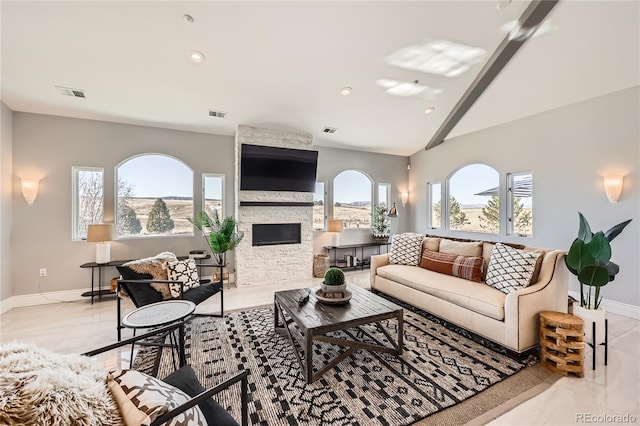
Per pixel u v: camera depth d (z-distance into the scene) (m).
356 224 6.17
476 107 3.98
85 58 2.75
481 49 2.88
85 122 3.94
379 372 2.05
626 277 3.17
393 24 2.52
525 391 1.83
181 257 4.31
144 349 2.43
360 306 2.37
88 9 2.22
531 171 4.14
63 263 3.82
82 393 0.76
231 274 4.82
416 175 6.40
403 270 3.61
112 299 3.86
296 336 2.65
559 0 2.23
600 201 3.38
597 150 3.40
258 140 4.61
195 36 2.54
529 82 3.33
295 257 5.00
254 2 2.23
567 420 1.58
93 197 4.04
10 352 0.83
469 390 1.84
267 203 4.68
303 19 2.42
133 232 4.29
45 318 3.16
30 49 2.60
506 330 2.27
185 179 4.62
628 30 2.44
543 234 3.97
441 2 2.30
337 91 3.62
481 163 4.88
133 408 0.79
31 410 0.67
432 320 3.05
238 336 2.65
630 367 2.10
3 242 3.38
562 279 2.47
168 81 3.20
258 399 1.75
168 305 2.29
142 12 2.27
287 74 3.20
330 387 1.87
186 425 0.87
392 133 5.15
